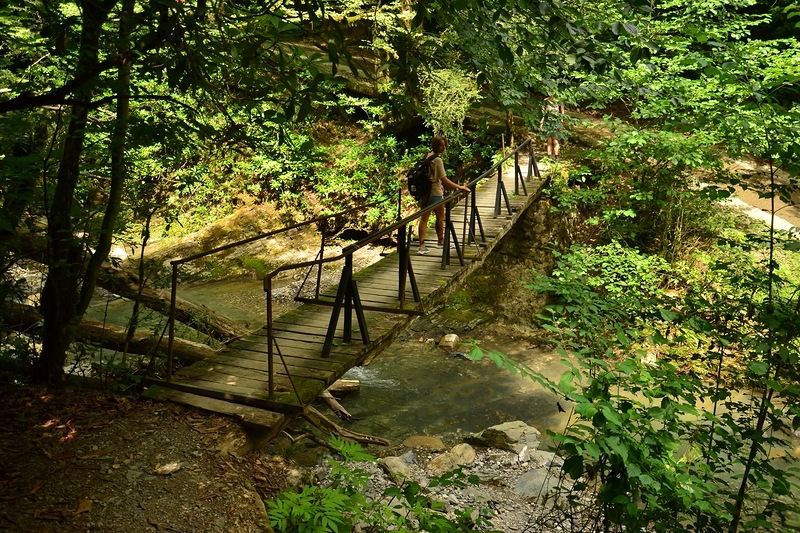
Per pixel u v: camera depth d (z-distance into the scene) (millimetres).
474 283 11586
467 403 8383
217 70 3357
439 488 5984
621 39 5066
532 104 5629
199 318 7582
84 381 5484
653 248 11227
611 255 9820
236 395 4629
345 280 5414
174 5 2807
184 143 3869
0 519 3098
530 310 11039
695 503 2770
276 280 13016
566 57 4047
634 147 10953
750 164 12969
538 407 8266
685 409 2893
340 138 15172
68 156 4855
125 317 9617
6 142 4430
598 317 3980
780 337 3475
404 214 13367
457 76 11453
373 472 6246
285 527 2887
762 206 11625
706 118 5129
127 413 4387
